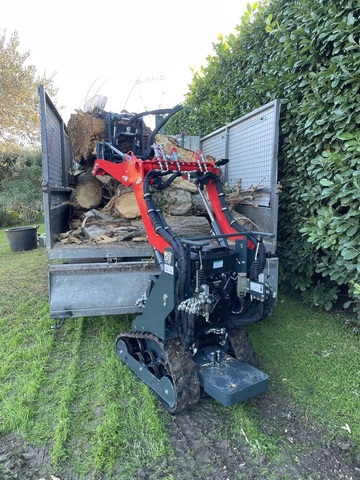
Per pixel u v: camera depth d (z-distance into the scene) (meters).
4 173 12.67
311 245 3.55
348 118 2.85
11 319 3.69
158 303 2.26
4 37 14.66
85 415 2.21
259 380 2.12
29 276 5.23
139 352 2.66
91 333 3.38
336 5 2.95
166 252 2.14
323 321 3.59
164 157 2.46
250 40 4.39
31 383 2.49
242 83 4.64
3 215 11.09
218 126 5.37
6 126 15.08
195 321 2.07
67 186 4.64
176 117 7.55
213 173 2.60
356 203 2.83
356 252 2.86
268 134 3.46
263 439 2.03
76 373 2.64
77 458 1.88
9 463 1.84
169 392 2.20
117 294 2.79
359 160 2.79
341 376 2.66
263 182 3.58
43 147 2.87
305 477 1.78
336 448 1.97
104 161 3.00
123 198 3.88
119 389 2.46
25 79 15.11
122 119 3.84
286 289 4.30
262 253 2.23
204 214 4.11
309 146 3.33
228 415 2.25
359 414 2.25
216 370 2.24
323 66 3.20
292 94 3.49
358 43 2.79
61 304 2.71
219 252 2.23
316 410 2.29
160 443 1.98
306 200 3.43
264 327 3.48
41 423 2.14
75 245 3.07
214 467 1.84
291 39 3.40
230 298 2.30
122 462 1.86
